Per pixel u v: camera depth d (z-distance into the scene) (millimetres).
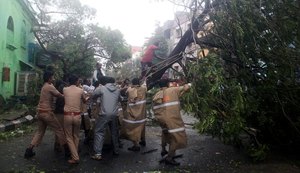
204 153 9219
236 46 8609
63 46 21938
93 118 10008
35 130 12258
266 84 8500
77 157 7867
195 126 8531
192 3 9320
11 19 17875
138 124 9242
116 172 7301
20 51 20203
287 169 7703
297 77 8414
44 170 7266
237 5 8141
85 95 8172
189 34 9797
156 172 7234
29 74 19094
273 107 8836
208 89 7930
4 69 16375
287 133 8953
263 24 8375
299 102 8406
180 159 8562
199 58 8242
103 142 9016
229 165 8016
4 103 15914
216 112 7930
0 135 10516
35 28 21500
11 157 8234
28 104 17109
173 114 7941
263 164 8109
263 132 9242
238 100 7754
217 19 8477
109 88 8500
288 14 8211
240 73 8703
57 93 8094
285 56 8039
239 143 9117
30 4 21281
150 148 9828
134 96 9180
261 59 8625
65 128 7898
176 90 8047
